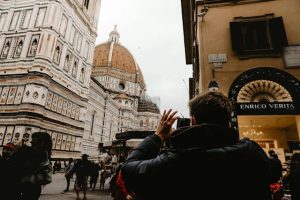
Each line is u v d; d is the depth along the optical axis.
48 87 30.67
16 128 27.66
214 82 9.43
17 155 4.29
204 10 11.19
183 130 1.46
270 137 11.47
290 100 8.98
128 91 114.06
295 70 9.35
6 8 35.44
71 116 36.31
